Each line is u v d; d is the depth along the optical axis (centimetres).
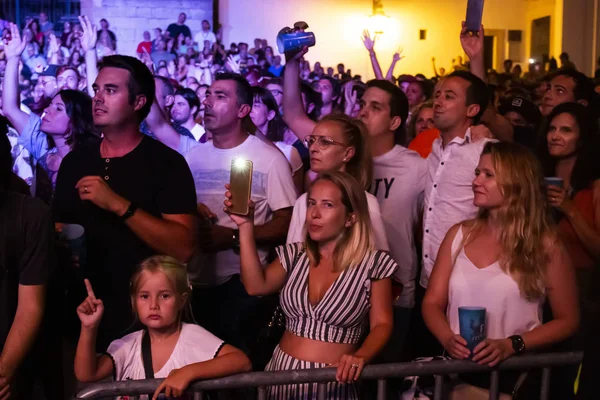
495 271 282
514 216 280
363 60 2150
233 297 362
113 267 304
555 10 2003
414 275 380
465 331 261
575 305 280
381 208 381
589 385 239
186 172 313
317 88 737
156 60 1694
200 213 364
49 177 431
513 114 523
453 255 294
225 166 371
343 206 278
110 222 304
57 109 423
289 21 2072
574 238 338
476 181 288
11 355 248
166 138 484
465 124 361
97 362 262
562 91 517
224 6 2025
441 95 362
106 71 304
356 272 277
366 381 312
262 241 361
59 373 293
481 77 418
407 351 379
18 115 479
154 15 1873
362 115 390
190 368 243
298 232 324
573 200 353
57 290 290
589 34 1950
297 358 276
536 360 264
